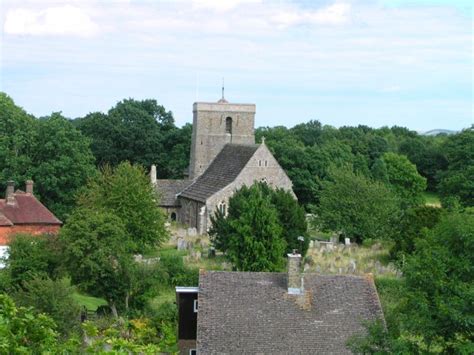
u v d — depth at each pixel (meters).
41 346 15.74
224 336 39.41
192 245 79.25
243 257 62.75
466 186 103.81
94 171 94.81
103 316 55.06
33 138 93.38
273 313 40.97
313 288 42.81
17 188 91.88
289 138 153.25
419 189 138.25
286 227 72.12
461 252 31.53
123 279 57.56
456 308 28.59
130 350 16.33
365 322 34.78
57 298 46.69
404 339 30.70
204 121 110.25
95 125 136.38
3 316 15.67
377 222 84.25
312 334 39.88
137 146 136.38
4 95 107.94
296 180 118.69
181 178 138.25
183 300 44.69
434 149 166.38
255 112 111.31
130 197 71.94
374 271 67.69
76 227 57.31
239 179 94.94
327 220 85.19
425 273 30.25
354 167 130.25
